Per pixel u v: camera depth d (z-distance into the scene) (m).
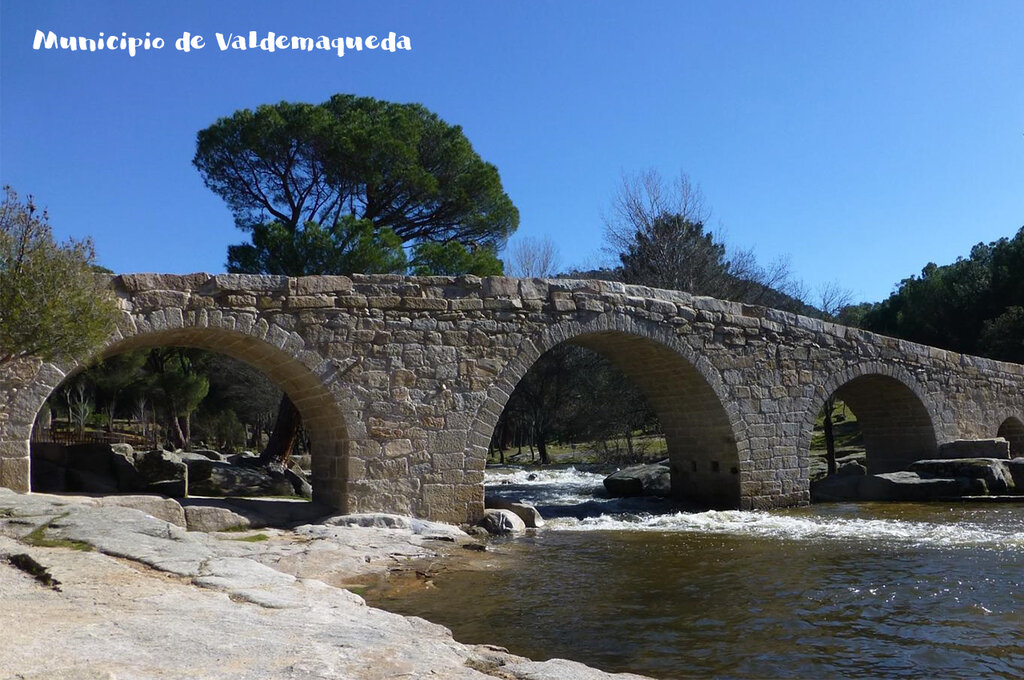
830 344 20.58
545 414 42.25
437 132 26.80
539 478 30.80
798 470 19.56
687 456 20.27
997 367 25.45
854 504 19.80
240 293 13.66
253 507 14.26
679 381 19.12
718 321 18.61
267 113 23.98
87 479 14.73
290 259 22.02
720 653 7.10
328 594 6.29
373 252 22.14
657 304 17.64
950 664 6.78
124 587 5.77
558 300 16.23
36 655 4.06
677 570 11.05
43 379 12.09
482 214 27.34
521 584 10.05
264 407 42.28
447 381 15.07
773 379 19.39
